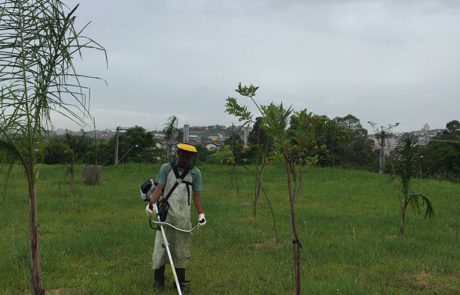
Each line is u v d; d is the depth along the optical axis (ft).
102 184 48.83
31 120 10.86
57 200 34.01
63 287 14.07
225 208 31.68
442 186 46.42
